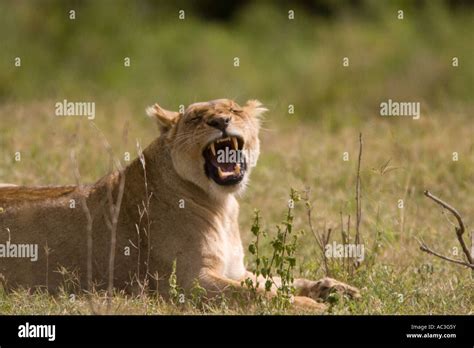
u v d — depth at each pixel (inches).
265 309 378.6
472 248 433.4
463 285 409.4
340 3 1290.6
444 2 1204.5
